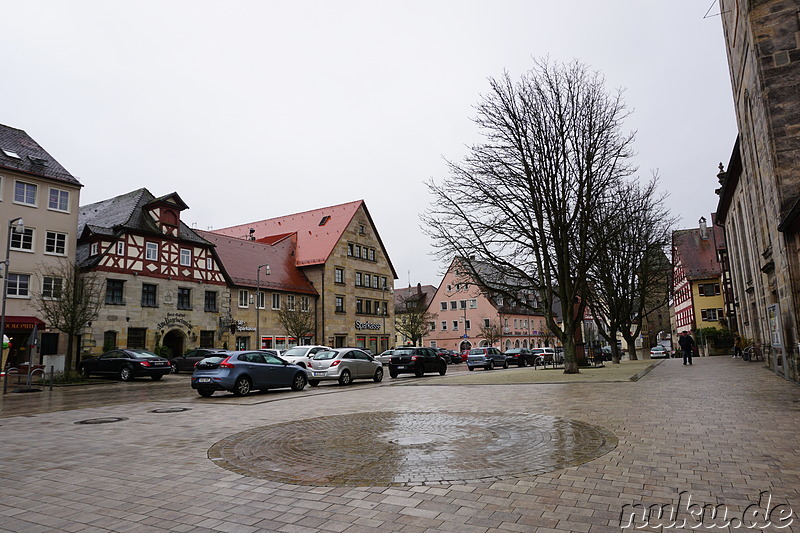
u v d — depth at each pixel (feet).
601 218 91.09
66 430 34.32
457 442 26.16
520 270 80.53
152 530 15.20
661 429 27.89
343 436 28.86
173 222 125.08
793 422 28.96
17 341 96.89
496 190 78.43
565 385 56.80
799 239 45.78
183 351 124.16
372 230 193.26
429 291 292.20
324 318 165.58
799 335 46.60
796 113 47.34
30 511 17.15
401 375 101.24
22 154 103.81
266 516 16.06
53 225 103.14
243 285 141.28
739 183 85.35
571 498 16.83
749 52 52.95
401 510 16.16
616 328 117.29
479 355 127.75
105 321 107.65
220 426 34.24
